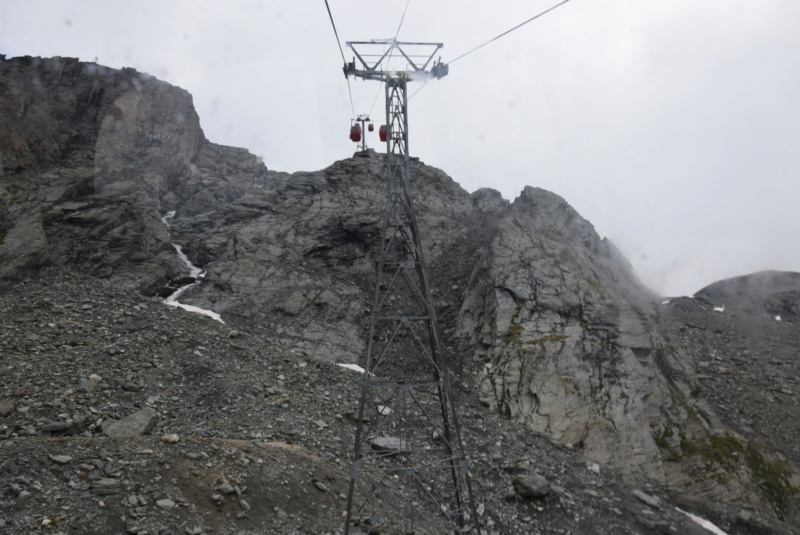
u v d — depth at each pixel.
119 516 15.20
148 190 73.88
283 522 17.34
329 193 66.81
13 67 67.44
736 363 55.59
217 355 32.41
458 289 55.00
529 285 47.84
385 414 30.50
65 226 45.06
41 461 16.55
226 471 18.75
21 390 23.12
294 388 31.00
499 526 22.53
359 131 25.55
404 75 20.70
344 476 21.88
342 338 45.31
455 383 40.22
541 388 37.53
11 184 48.38
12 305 32.41
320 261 57.88
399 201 21.12
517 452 29.69
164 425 24.11
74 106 71.62
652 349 45.75
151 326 33.50
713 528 27.80
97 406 23.80
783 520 31.64
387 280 57.19
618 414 36.22
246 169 102.88
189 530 15.52
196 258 58.25
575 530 23.25
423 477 25.08
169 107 92.31
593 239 59.78
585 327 43.66
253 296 48.41
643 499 27.73
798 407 47.28
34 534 13.71
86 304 34.75
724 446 37.81
